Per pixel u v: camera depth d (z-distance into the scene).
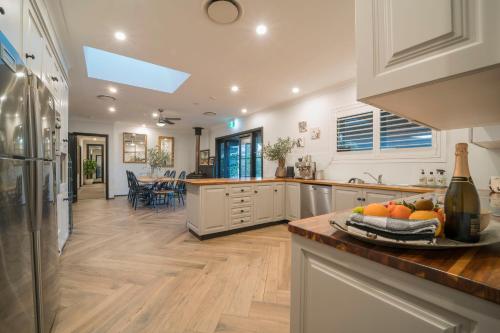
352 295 0.71
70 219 3.63
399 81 0.69
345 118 4.08
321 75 3.72
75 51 2.94
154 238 3.43
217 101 5.18
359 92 0.78
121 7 2.15
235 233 3.70
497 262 0.57
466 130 2.75
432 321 0.55
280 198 4.28
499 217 1.07
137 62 4.22
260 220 3.99
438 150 2.99
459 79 0.61
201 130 8.65
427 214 0.72
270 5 2.12
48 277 1.45
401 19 0.68
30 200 1.22
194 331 1.57
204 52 2.97
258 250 2.99
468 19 0.56
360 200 3.09
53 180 1.63
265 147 5.34
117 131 7.70
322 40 2.70
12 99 1.05
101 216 4.82
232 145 7.52
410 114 1.01
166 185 6.40
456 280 0.50
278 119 5.52
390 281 0.63
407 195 2.62
